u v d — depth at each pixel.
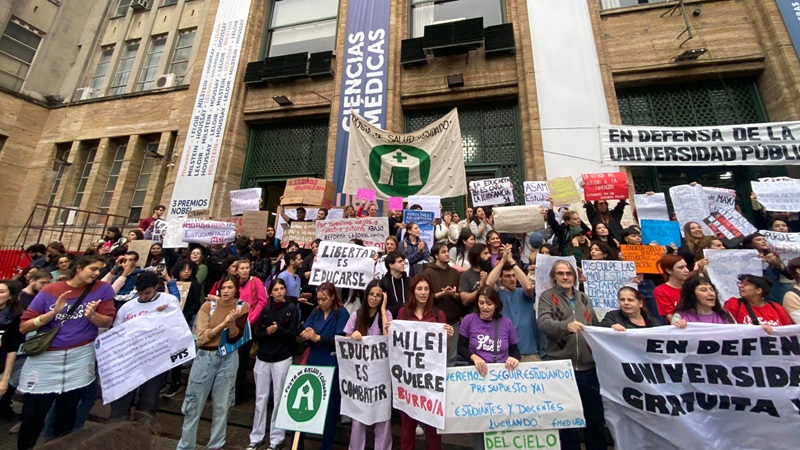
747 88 7.96
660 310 3.71
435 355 3.21
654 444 2.88
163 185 10.80
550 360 3.31
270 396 4.50
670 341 3.03
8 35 12.55
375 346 3.50
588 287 4.20
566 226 5.45
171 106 11.52
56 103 12.99
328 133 10.05
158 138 11.70
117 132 11.87
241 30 11.02
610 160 7.14
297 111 10.16
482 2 9.98
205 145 9.98
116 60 13.38
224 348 3.73
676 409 2.88
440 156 7.50
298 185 7.64
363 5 10.25
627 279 4.14
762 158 6.60
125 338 3.55
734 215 5.20
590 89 7.98
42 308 3.42
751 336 2.93
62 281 3.65
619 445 2.92
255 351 5.47
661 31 8.33
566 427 2.89
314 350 3.86
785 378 2.81
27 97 12.49
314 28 11.19
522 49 8.67
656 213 5.71
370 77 9.45
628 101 8.44
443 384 3.11
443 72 9.29
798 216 5.76
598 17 8.59
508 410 2.98
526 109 8.34
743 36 7.92
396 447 3.85
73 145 12.20
